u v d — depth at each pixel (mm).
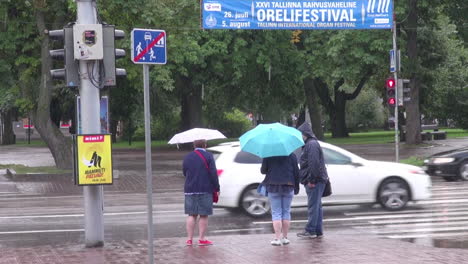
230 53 52906
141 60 11141
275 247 14445
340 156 21031
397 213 20797
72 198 27609
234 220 19891
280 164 14664
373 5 39438
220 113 81250
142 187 31609
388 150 53125
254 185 20219
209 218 20359
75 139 14320
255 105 72812
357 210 21656
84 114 14992
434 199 24344
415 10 53562
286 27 39125
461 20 56938
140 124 79188
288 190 14664
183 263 12805
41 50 36750
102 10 35156
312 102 63594
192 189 14688
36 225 19656
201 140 14812
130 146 67812
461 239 16125
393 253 13609
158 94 64938
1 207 24531
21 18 36656
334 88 80938
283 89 67062
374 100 104250
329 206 22438
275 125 14812
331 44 49969
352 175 20812
